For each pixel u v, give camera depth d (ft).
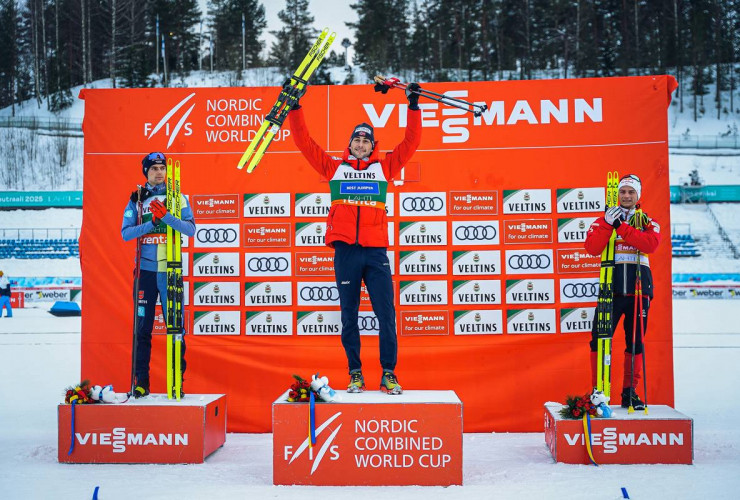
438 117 17.58
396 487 11.39
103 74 168.35
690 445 12.85
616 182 14.44
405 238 17.47
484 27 174.60
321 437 11.65
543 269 17.26
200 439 13.20
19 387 23.94
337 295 17.44
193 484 11.44
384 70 168.66
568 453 13.06
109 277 17.63
